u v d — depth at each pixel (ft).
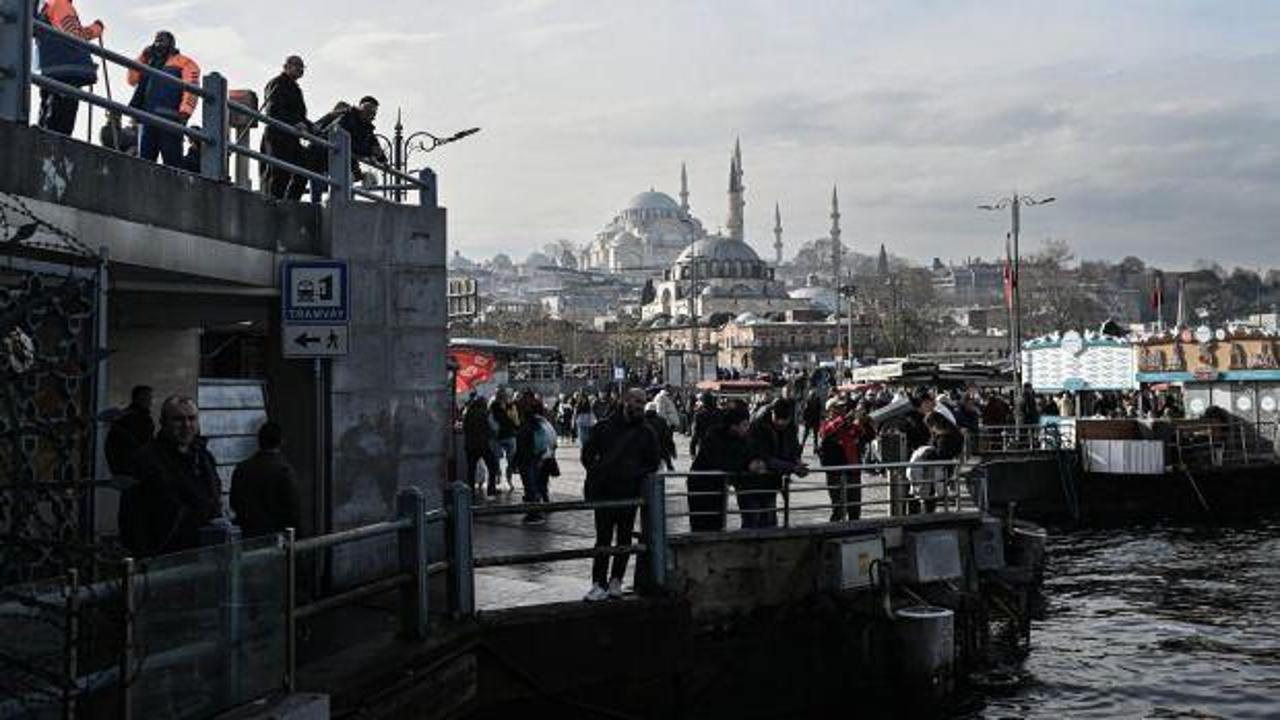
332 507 41.68
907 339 426.10
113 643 21.04
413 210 43.88
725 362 553.64
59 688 20.02
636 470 40.70
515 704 36.81
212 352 60.29
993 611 58.23
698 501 49.34
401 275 43.55
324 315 37.47
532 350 240.32
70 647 19.99
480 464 82.17
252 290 40.06
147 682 21.62
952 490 60.59
